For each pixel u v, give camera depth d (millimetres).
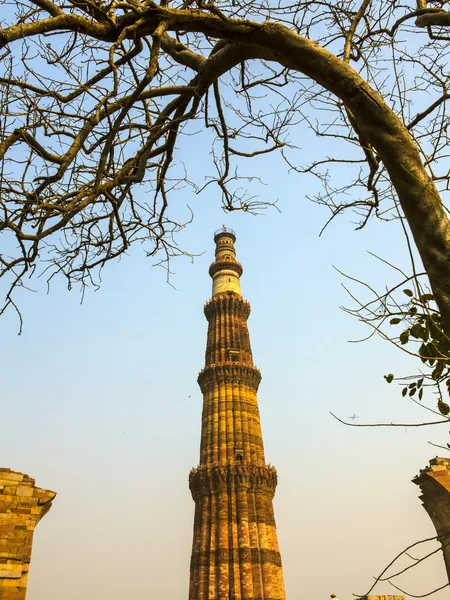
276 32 5480
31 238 6309
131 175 7258
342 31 6488
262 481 41125
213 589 35469
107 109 6387
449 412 4676
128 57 6465
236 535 37688
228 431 43344
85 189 6695
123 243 7902
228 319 52438
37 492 18422
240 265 59375
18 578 16578
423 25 6234
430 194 4457
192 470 42406
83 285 7961
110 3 6047
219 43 6602
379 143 4777
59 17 5789
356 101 4949
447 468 20828
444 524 19938
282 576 37531
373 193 7602
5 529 17219
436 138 6133
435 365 4707
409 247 4320
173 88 6984
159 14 5984
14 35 5465
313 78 5387
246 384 46906
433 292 4176
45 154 6391
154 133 7062
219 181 8625
